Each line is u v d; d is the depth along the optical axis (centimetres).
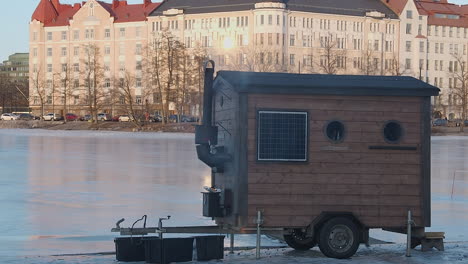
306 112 1695
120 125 12562
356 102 1719
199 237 1673
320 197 1697
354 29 17188
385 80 1788
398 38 17975
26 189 3584
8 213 2741
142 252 1678
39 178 4159
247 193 1667
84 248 2016
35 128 13412
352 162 1712
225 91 1762
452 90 16550
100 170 4722
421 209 1739
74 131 12000
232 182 1697
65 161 5484
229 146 1722
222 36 16738
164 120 12712
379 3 18050
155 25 17700
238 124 1667
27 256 1792
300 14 16500
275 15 16100
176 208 2905
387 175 1728
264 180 1675
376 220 1720
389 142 1731
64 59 18775
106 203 3059
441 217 2698
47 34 18975
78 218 2623
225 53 16588
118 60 18200
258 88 1664
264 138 1677
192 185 3831
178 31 17288
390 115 1734
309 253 1802
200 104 12681
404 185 1734
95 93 14062
